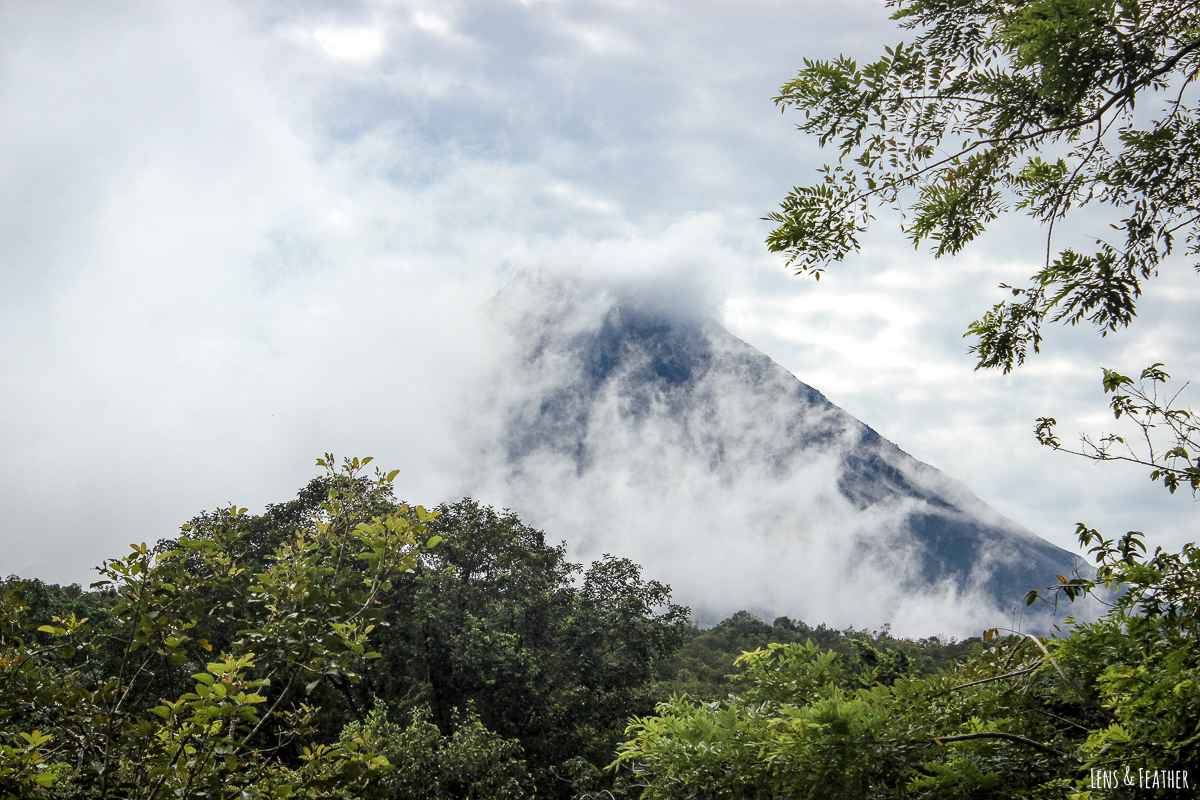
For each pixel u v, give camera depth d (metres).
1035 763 2.56
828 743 2.57
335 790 4.46
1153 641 2.40
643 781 3.08
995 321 4.19
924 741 2.70
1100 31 3.12
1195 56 3.30
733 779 2.69
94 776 4.01
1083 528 2.78
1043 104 3.49
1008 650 3.09
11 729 4.09
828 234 3.87
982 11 3.74
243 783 4.10
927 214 3.96
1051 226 3.70
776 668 3.67
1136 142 3.65
